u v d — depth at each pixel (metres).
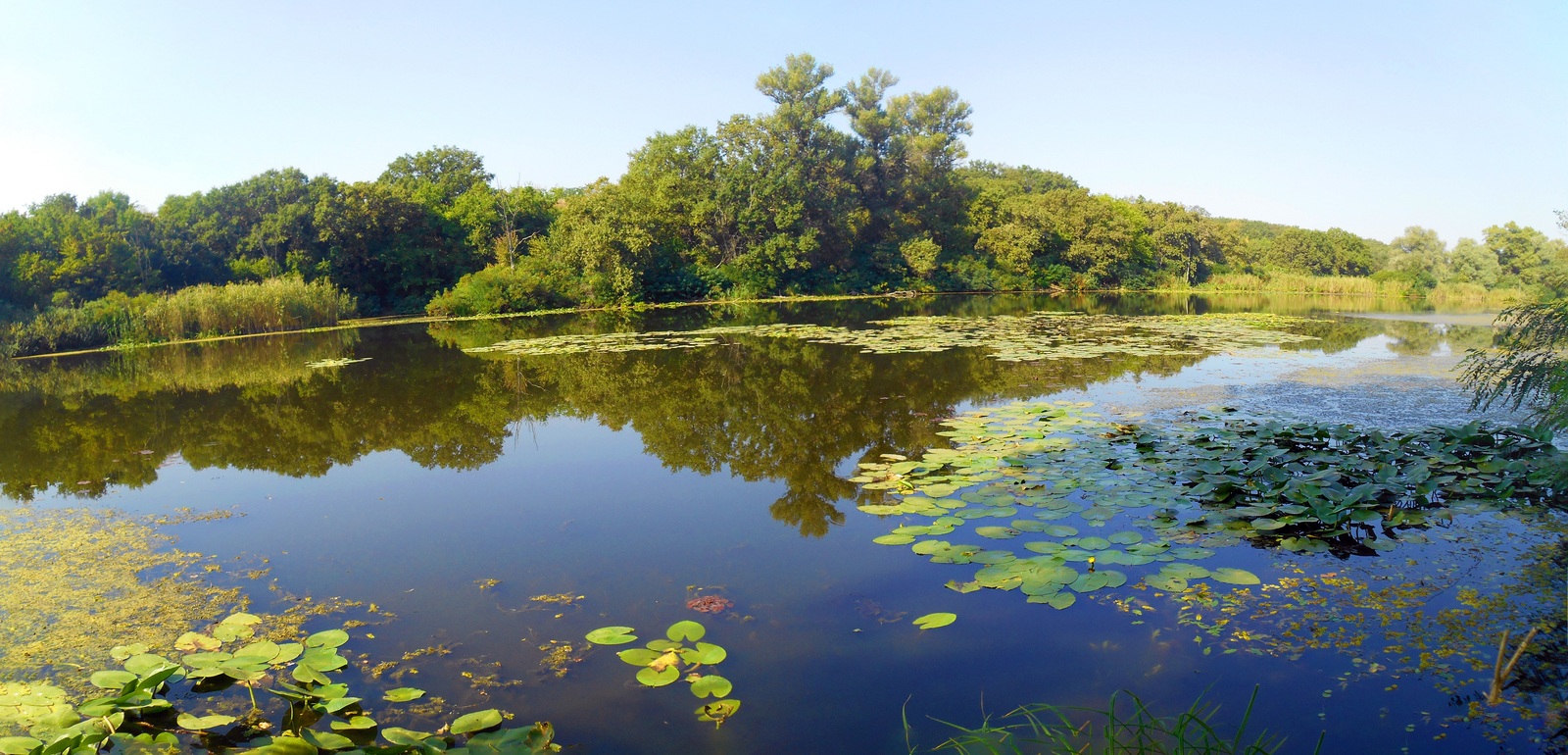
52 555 4.96
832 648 3.61
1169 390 9.40
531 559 4.77
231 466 7.14
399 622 3.97
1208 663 3.39
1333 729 2.91
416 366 13.45
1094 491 5.56
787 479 6.29
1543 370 6.13
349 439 8.10
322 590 4.38
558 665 3.52
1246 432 6.86
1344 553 4.48
